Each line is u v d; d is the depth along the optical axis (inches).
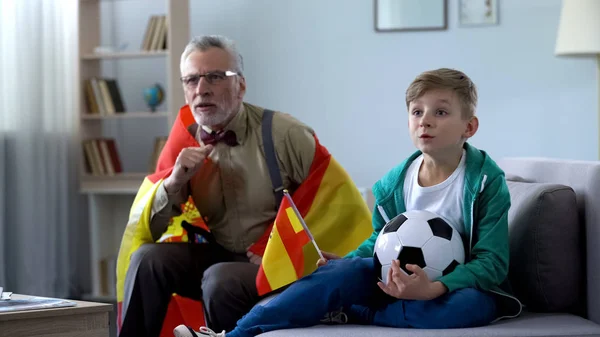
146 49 180.9
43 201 170.7
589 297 73.9
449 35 187.0
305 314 71.6
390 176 80.8
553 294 75.9
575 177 78.5
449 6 187.0
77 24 180.5
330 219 97.4
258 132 100.2
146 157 201.5
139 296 96.1
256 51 195.3
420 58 188.4
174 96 177.2
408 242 71.1
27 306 73.0
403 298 68.1
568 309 77.3
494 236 72.2
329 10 191.9
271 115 101.3
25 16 167.5
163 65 199.5
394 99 189.8
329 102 192.5
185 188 101.9
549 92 184.1
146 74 200.2
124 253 101.0
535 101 184.5
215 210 101.1
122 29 200.2
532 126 184.9
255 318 72.4
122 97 201.2
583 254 76.1
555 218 75.3
